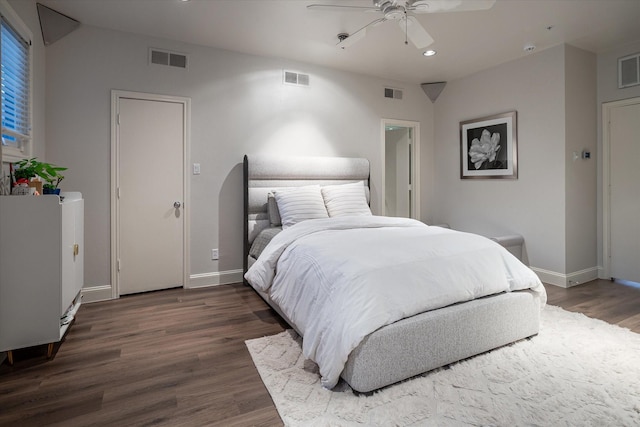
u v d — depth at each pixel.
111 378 2.00
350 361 1.82
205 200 3.87
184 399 1.80
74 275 2.51
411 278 2.02
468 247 2.41
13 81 2.51
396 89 5.00
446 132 5.16
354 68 4.52
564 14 3.12
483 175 4.62
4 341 2.06
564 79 3.75
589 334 2.52
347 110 4.63
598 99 4.07
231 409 1.73
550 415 1.65
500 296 2.31
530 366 2.08
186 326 2.77
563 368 2.06
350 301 1.87
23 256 2.09
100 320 2.88
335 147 4.55
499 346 2.30
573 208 3.86
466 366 2.09
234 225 4.02
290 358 2.21
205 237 3.88
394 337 1.86
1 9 2.21
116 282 3.47
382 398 1.78
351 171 4.46
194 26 3.36
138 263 3.59
